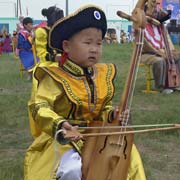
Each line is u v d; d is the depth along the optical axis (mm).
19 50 13562
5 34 29625
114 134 3207
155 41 10977
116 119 3447
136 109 9000
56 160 3199
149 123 7664
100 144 3391
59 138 3139
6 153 6305
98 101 3482
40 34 6062
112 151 3367
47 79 3408
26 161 3555
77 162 3277
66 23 3387
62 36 3418
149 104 9602
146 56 11016
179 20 35094
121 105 3457
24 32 13562
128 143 3400
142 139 6855
